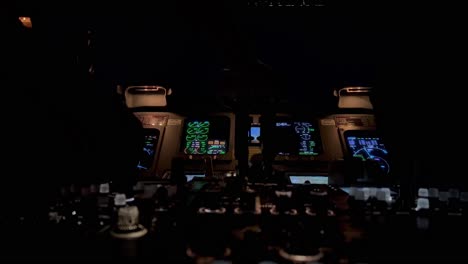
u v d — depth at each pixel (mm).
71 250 1159
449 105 2148
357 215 1618
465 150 2156
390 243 1241
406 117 2111
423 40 2484
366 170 2818
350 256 1130
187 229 1397
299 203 1785
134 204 1873
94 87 2658
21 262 1080
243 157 2449
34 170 1991
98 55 4348
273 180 2535
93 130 2408
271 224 1444
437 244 1228
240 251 1147
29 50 2094
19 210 1672
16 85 1986
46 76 2199
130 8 4504
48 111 2184
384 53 4383
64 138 2273
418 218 1598
